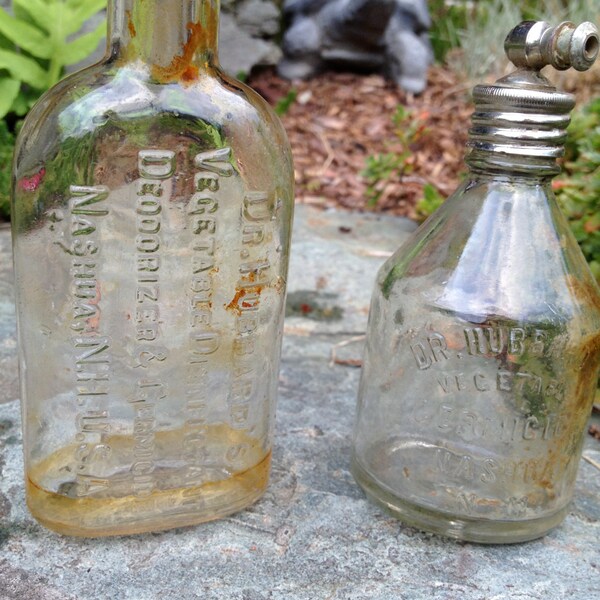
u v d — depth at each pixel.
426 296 0.23
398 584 0.21
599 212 0.36
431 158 0.74
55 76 0.56
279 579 0.21
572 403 0.22
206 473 0.22
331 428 0.29
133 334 0.21
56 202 0.20
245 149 0.21
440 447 0.24
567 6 0.89
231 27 0.82
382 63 0.88
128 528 0.22
